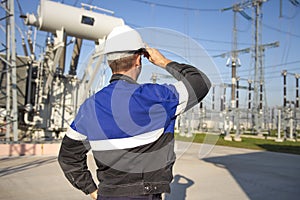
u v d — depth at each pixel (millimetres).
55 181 7078
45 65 14094
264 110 32375
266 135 30250
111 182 1510
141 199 1481
